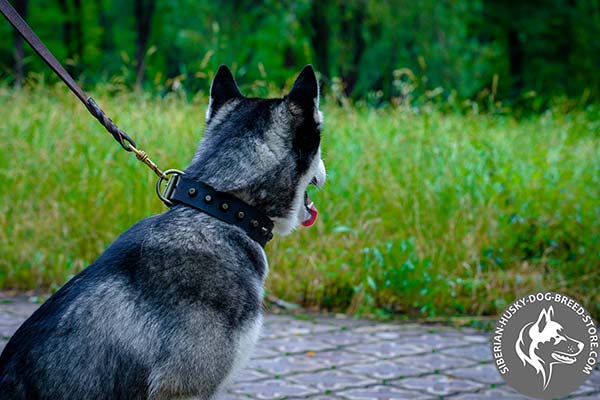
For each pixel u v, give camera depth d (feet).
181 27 88.17
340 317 20.43
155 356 8.93
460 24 78.28
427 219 23.32
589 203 24.93
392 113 31.37
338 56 75.87
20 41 63.52
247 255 9.75
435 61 74.79
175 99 30.01
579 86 70.08
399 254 21.70
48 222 22.89
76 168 24.20
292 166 10.03
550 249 22.21
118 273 9.06
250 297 9.53
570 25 72.54
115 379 8.80
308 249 22.27
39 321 9.00
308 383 15.38
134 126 26.68
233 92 10.81
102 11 94.17
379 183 24.66
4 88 31.27
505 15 71.31
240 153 9.85
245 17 85.10
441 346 18.11
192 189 9.74
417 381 15.67
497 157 26.73
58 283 21.86
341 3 74.33
